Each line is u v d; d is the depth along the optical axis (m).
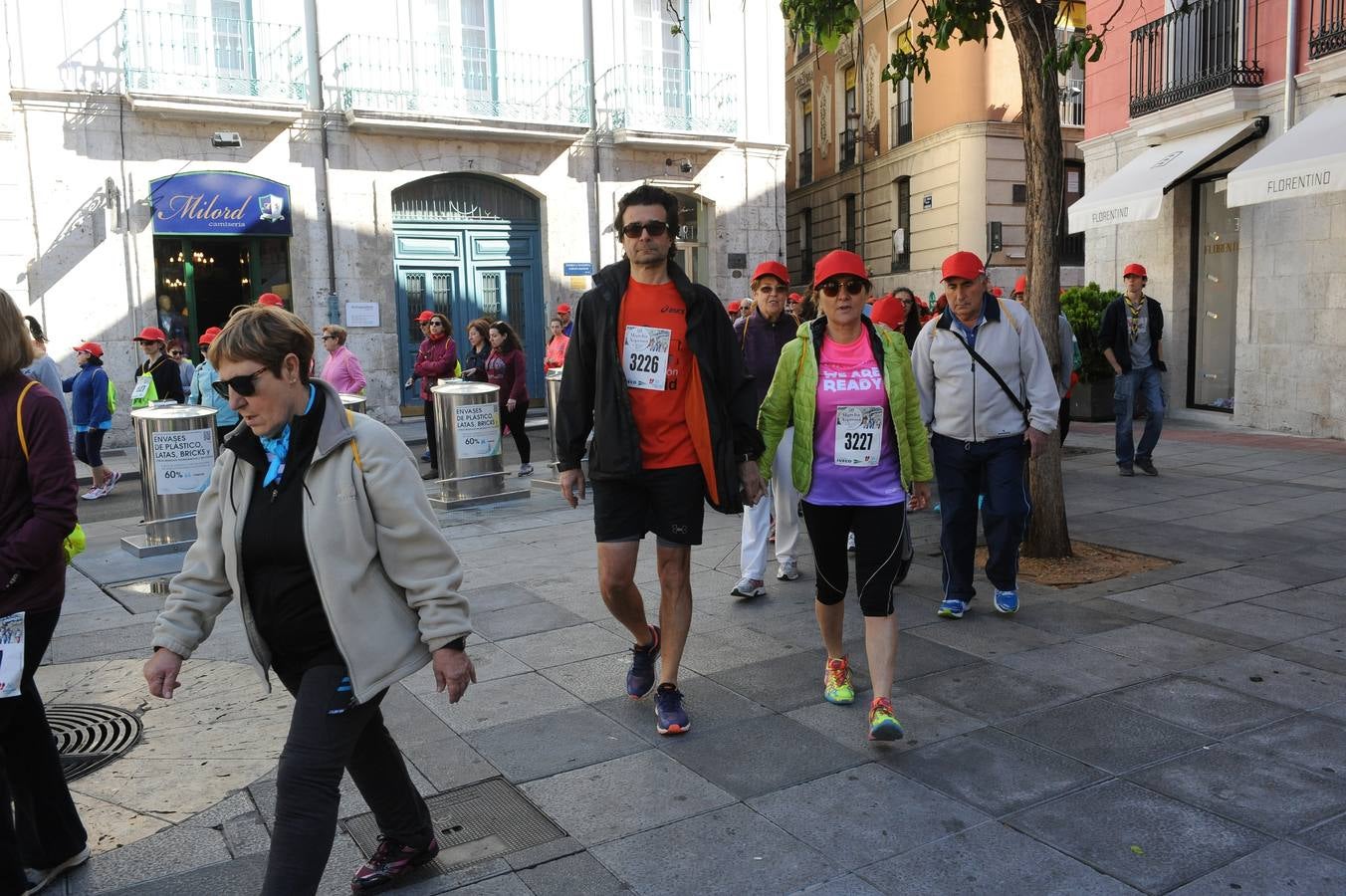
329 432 2.43
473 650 4.93
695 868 2.92
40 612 2.81
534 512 9.04
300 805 2.32
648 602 5.72
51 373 8.98
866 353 3.92
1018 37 6.15
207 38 16.02
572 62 18.94
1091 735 3.74
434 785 3.48
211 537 2.58
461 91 18.03
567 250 19.28
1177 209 14.27
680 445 3.76
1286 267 12.38
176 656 2.54
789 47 29.70
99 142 15.34
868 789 3.36
